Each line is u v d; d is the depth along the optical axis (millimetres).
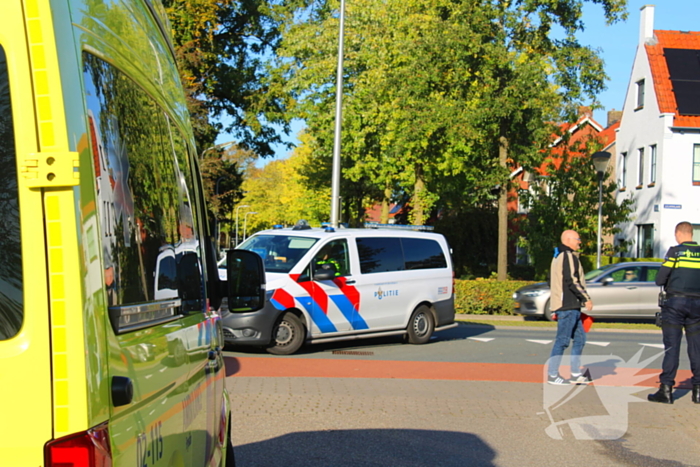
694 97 32625
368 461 5801
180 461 2434
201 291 3355
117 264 1940
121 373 1790
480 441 6531
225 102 32906
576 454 6180
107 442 1658
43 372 1590
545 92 20219
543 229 28391
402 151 24484
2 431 1582
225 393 4309
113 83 2059
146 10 2805
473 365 11195
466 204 39375
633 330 18000
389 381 9461
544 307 19766
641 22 35469
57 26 1664
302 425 6902
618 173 37125
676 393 8898
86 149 1706
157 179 2584
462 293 22156
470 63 20594
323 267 11805
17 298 1602
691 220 31859
